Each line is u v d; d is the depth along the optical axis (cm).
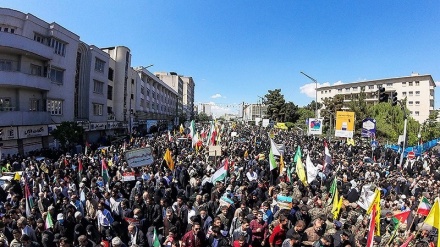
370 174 1652
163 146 2506
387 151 2736
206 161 1939
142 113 6725
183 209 878
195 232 661
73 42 3566
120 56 5194
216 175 1306
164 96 9819
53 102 3266
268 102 8350
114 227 786
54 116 3262
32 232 741
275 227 703
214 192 1008
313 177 1345
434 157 2867
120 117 5175
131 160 1416
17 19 2862
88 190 1069
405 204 1090
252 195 1035
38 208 933
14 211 830
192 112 17200
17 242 662
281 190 1134
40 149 2850
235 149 2439
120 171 1449
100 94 4369
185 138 3334
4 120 2527
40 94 3089
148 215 859
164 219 817
